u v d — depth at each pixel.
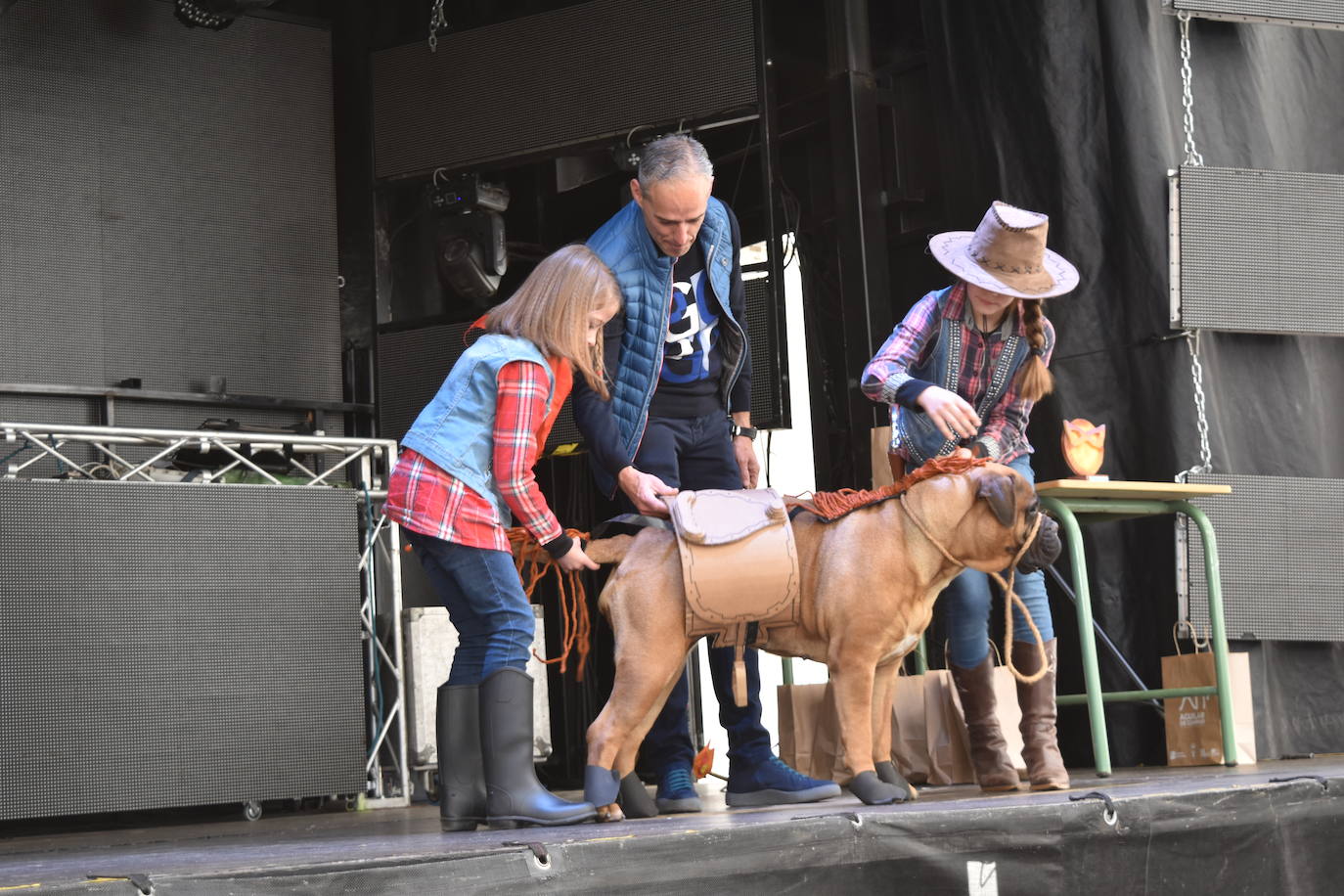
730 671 3.49
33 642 4.85
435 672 5.93
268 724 5.20
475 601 3.12
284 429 6.92
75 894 1.88
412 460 3.13
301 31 7.20
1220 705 4.36
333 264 7.23
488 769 3.08
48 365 6.46
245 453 5.87
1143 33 5.20
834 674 3.08
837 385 6.41
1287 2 5.36
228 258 6.95
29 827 5.75
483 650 3.19
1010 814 2.64
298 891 2.01
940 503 3.08
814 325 6.46
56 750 4.84
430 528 3.07
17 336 6.40
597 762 3.06
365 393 7.18
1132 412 5.15
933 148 5.94
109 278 6.64
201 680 5.09
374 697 5.84
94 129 6.65
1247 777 3.29
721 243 3.58
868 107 5.85
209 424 6.55
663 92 6.20
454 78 6.69
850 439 5.95
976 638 3.69
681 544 3.05
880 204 5.81
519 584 3.14
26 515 4.88
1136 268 5.14
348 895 2.04
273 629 5.24
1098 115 5.25
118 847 3.51
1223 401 5.16
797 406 6.55
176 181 6.84
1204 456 5.04
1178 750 4.70
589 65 6.36
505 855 2.17
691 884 2.33
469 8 7.04
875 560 3.06
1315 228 5.24
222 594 5.17
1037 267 3.52
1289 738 5.07
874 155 5.83
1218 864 2.87
